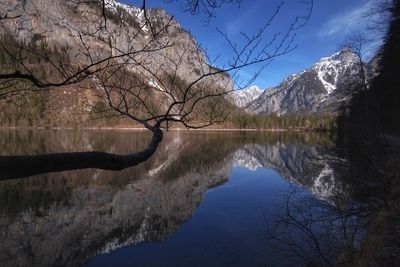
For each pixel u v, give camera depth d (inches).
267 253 414.3
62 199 754.2
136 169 1204.5
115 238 530.9
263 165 1375.5
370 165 404.2
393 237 265.0
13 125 3476.9
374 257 250.1
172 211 681.6
